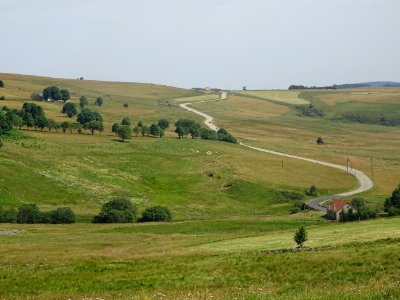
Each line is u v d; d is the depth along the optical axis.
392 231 64.94
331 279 38.81
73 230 98.81
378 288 29.41
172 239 83.44
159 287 40.12
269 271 44.78
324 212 132.88
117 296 34.91
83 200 134.25
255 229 101.69
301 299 25.09
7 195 124.75
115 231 98.44
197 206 145.00
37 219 110.94
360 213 112.31
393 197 119.12
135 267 52.31
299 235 61.06
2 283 45.00
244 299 26.53
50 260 61.50
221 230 100.94
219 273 45.50
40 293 40.00
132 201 139.75
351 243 58.25
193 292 32.72
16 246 73.94
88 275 48.34
